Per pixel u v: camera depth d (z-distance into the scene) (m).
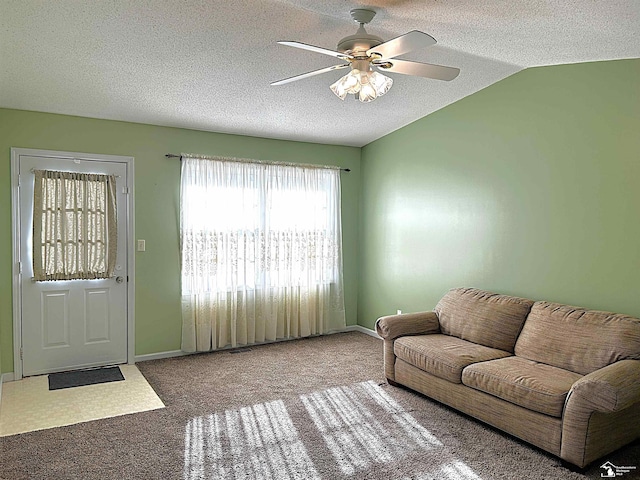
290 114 4.73
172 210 4.88
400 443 3.07
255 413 3.53
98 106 4.21
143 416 3.46
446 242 4.84
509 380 3.05
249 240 5.26
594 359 3.09
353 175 6.09
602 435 2.74
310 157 5.75
